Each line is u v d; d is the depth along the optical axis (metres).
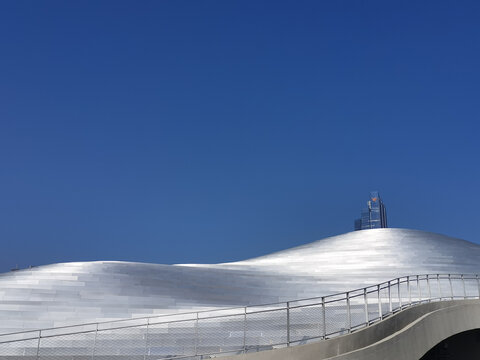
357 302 22.23
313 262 35.78
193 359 16.16
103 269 25.92
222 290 27.34
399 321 17.41
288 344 14.58
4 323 21.31
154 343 17.52
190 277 28.25
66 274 24.94
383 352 14.98
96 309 22.70
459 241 41.12
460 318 21.80
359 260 35.19
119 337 18.14
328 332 16.36
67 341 18.31
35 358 17.14
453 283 29.73
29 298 22.75
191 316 22.22
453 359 24.52
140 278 26.08
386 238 38.62
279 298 27.77
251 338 16.91
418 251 36.25
